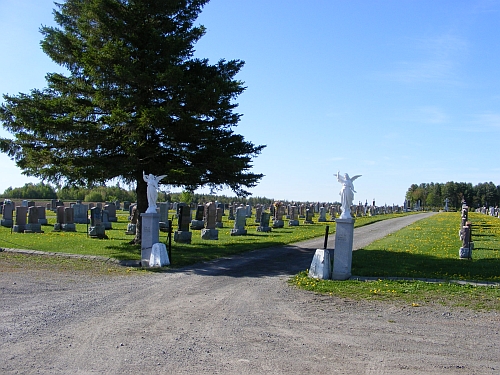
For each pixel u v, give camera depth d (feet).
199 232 93.45
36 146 61.93
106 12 60.80
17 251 59.06
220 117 67.72
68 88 63.31
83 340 25.02
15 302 33.91
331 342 25.12
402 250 66.64
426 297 35.45
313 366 21.62
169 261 53.06
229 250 65.31
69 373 20.48
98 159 58.95
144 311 31.37
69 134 59.98
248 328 27.50
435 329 27.66
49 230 95.25
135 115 59.52
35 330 26.81
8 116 60.18
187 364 21.65
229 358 22.48
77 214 114.11
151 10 61.62
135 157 60.39
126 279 43.91
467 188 390.83
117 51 57.88
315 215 170.81
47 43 63.26
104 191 244.63
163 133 62.80
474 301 34.24
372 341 25.35
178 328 27.37
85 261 53.78
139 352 23.17
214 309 32.09
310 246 74.13
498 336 26.37
